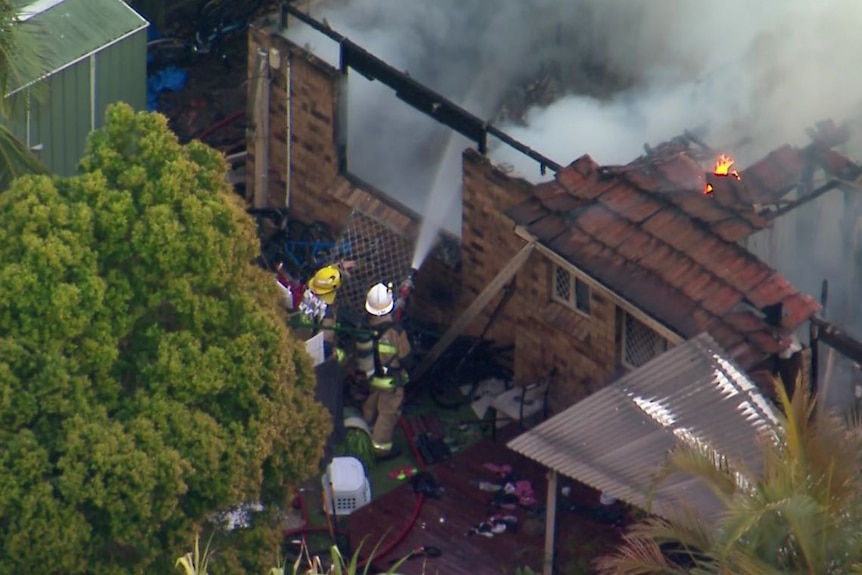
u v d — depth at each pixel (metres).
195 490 69.25
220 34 123.75
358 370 97.94
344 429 92.75
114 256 69.75
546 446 80.56
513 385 98.12
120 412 68.94
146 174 70.56
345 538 89.12
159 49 123.19
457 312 101.12
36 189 69.00
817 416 60.41
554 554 83.50
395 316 96.31
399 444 96.25
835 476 57.81
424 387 99.19
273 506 74.06
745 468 60.72
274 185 107.94
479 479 92.94
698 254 87.56
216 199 72.00
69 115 94.69
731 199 89.69
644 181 91.62
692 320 85.25
